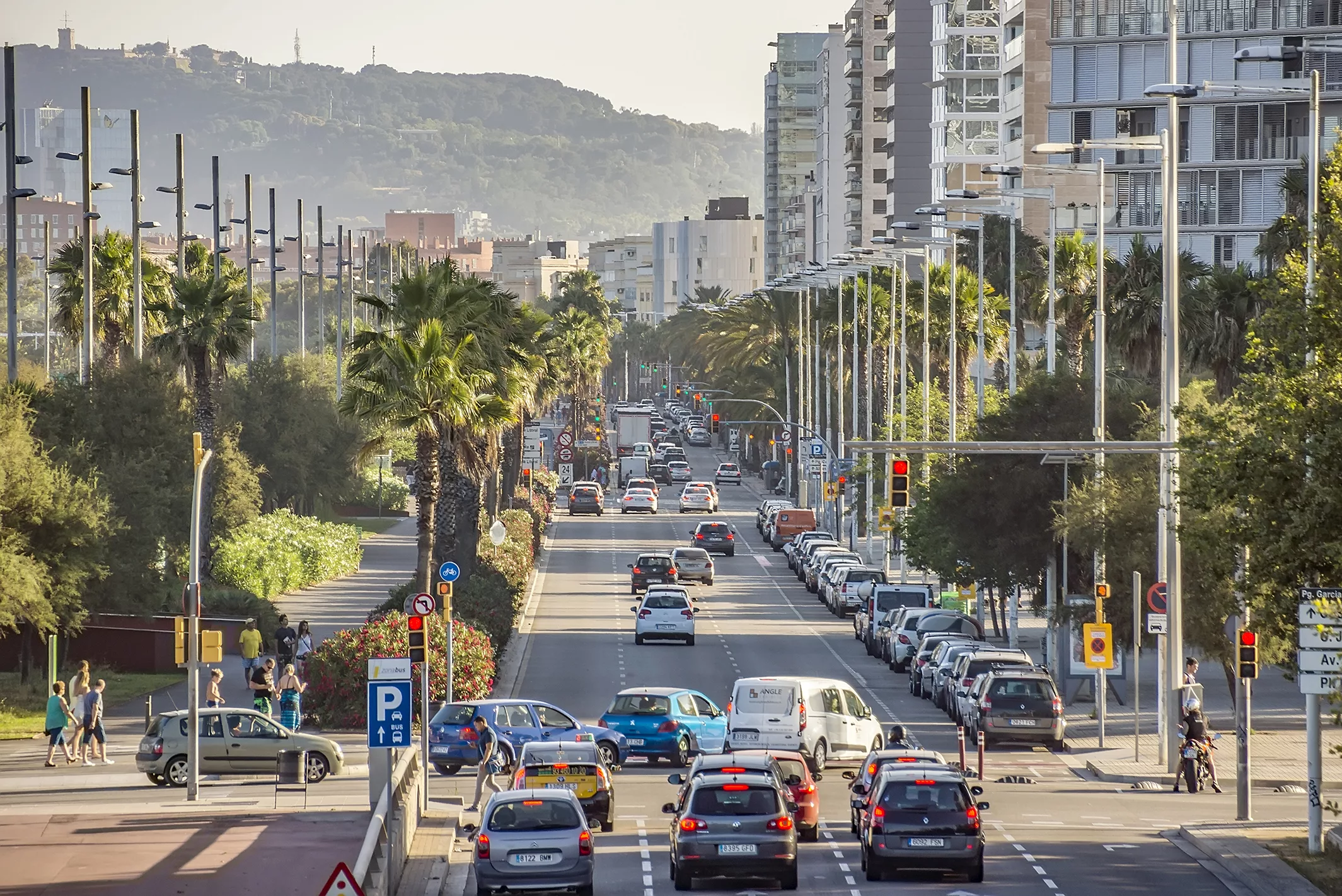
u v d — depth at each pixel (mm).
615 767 144000
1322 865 97062
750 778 93688
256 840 104125
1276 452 87688
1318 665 101188
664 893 92188
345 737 161000
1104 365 188875
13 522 166000
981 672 168625
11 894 87375
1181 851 105375
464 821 117062
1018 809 123750
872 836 94938
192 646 121875
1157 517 160125
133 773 137000
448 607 149125
